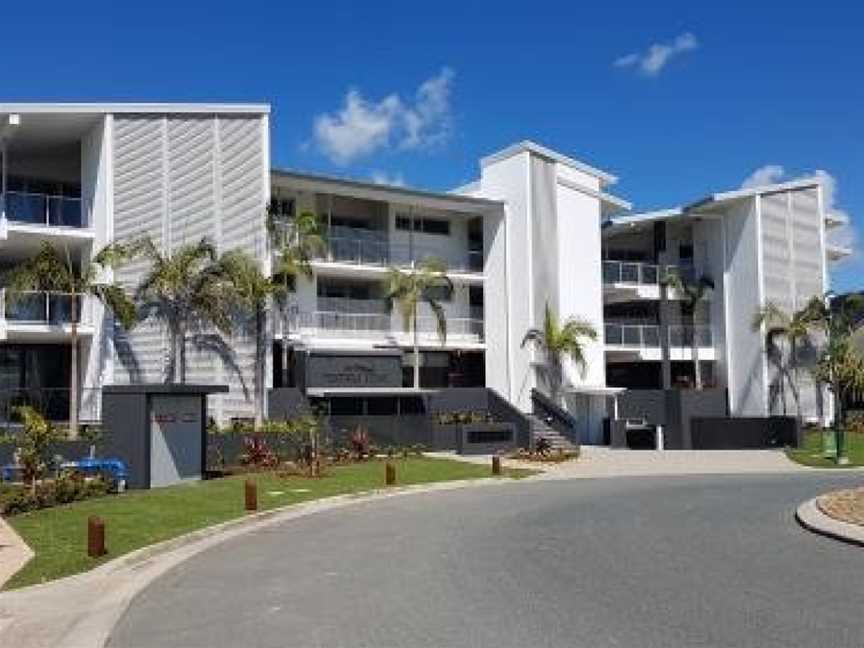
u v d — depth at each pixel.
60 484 21.52
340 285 45.19
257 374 35.97
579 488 26.48
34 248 36.94
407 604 10.48
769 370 51.41
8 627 9.95
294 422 34.91
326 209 44.16
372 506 21.97
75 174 39.81
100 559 13.77
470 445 38.22
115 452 25.16
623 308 57.25
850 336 51.72
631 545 14.85
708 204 52.62
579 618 9.60
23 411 23.91
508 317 46.66
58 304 35.16
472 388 43.69
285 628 9.48
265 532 17.52
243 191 37.44
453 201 45.50
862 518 16.91
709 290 54.75
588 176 50.22
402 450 37.09
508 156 47.34
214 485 24.69
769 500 22.28
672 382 55.12
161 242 36.06
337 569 13.05
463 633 9.02
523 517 19.02
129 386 24.98
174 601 11.13
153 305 35.22
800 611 9.80
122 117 35.97
